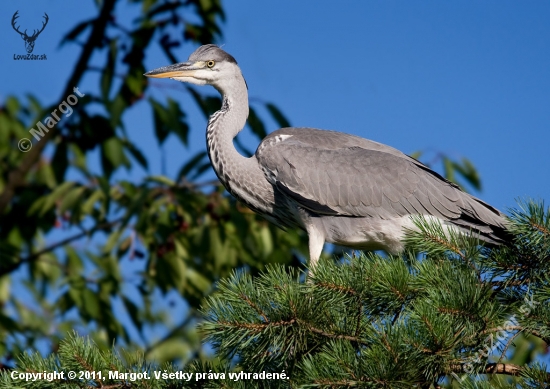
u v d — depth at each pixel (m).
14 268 14.62
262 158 10.88
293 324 7.29
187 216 13.94
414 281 7.36
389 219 10.52
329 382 6.75
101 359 7.43
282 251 14.27
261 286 7.46
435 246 7.80
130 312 14.13
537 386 7.02
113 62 14.21
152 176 14.03
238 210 13.95
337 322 7.43
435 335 6.75
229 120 11.32
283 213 11.11
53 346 13.62
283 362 7.46
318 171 10.61
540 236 7.64
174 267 13.83
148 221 13.55
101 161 14.74
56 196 14.03
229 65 11.45
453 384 7.52
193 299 14.27
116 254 14.12
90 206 13.91
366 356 6.89
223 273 14.10
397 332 6.82
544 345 10.27
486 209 10.43
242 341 7.34
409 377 6.80
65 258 14.65
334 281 7.41
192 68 11.45
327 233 10.78
